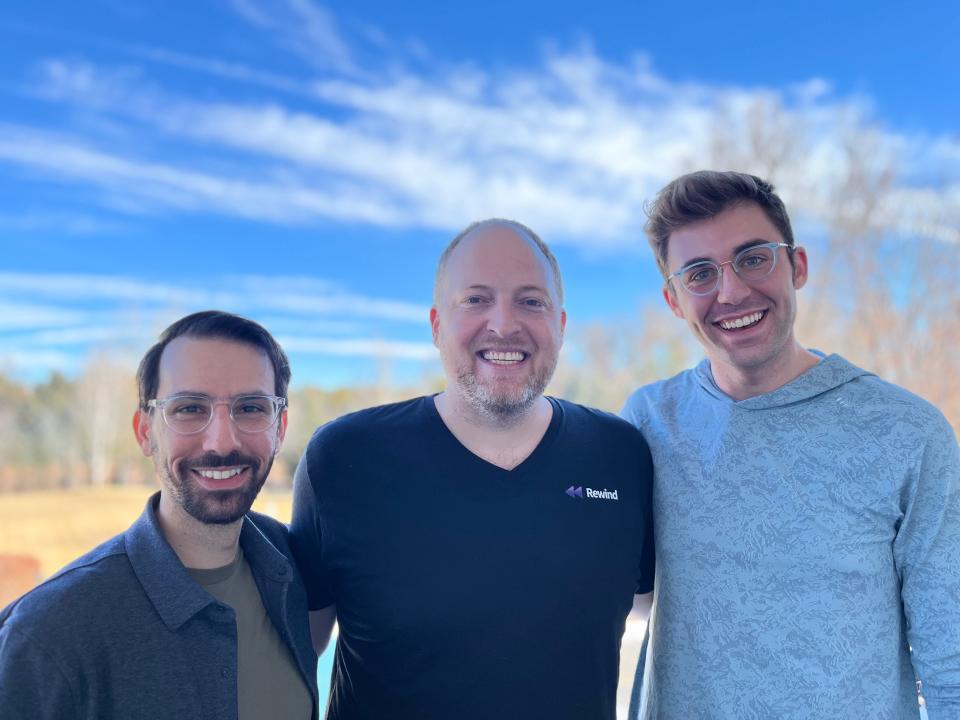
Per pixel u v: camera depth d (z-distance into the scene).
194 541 1.30
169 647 1.18
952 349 12.17
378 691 1.52
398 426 1.66
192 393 1.27
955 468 1.43
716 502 1.58
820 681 1.45
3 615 1.14
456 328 1.64
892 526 1.48
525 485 1.58
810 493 1.50
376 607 1.51
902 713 1.49
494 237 1.68
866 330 12.91
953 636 1.39
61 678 1.08
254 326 1.37
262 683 1.32
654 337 16.86
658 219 1.72
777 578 1.50
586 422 1.73
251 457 1.30
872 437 1.48
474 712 1.46
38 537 11.67
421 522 1.53
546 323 1.65
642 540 1.67
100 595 1.15
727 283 1.58
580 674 1.52
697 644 1.56
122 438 18.02
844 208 13.62
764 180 1.65
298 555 1.61
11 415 17.89
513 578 1.51
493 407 1.56
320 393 19.56
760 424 1.57
